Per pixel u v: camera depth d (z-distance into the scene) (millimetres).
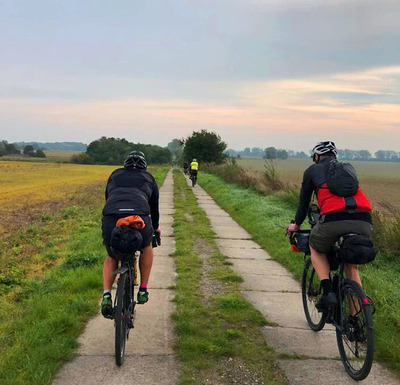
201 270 7211
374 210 9031
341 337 3969
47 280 6566
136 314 5074
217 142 53594
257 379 3639
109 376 3607
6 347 3979
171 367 3791
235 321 4895
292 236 4723
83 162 116812
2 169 67375
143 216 4098
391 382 3611
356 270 4008
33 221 14852
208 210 15781
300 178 37625
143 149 126938
